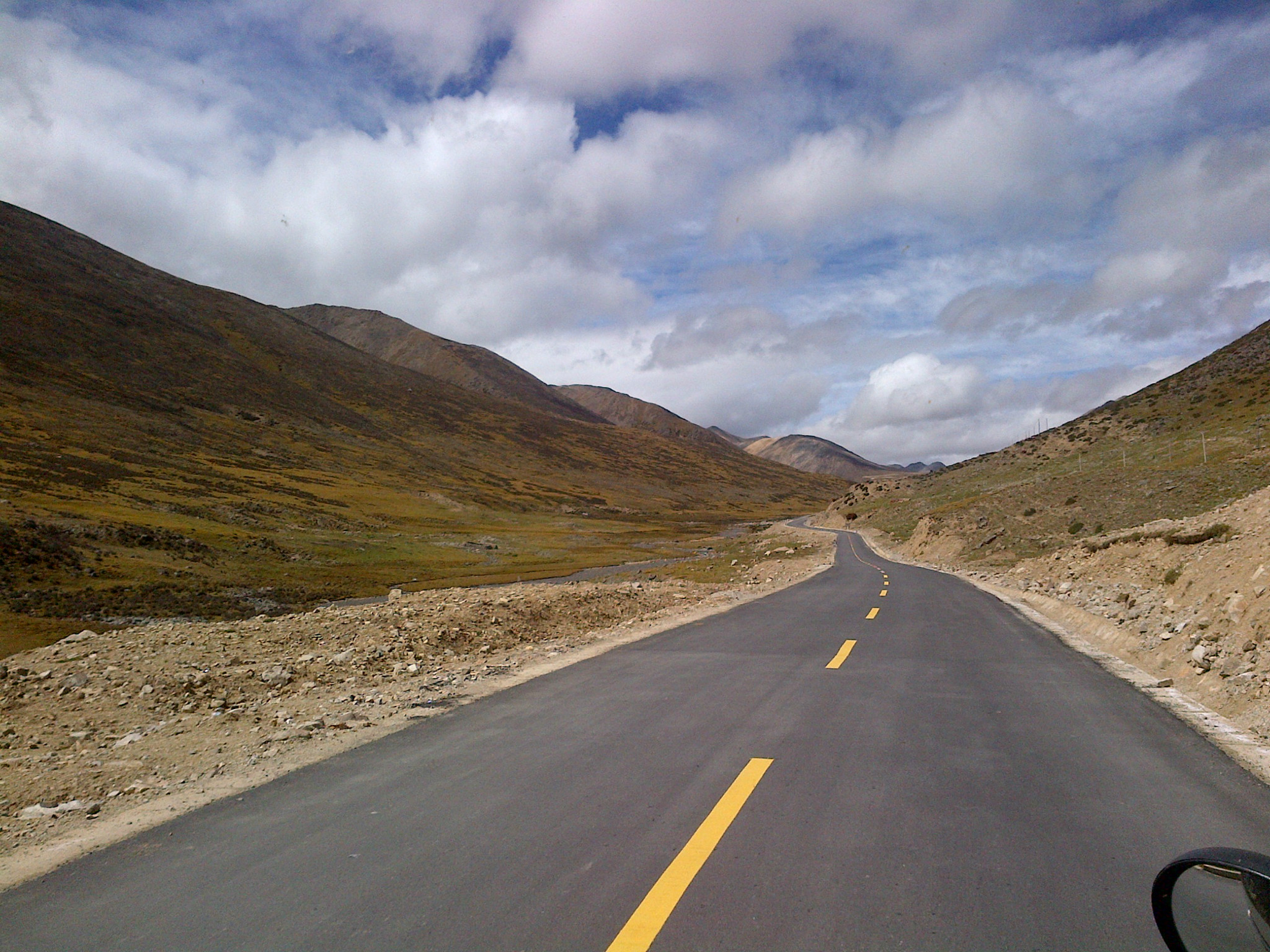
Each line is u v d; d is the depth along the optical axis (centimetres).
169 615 4334
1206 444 5547
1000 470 8806
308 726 757
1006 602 1906
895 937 317
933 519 5381
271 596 5178
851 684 873
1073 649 1141
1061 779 530
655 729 691
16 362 13725
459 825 466
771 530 11519
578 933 328
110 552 5641
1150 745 617
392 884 385
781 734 658
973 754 592
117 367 15950
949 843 419
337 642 1243
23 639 3466
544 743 655
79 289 19362
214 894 384
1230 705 738
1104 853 402
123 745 738
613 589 2061
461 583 5944
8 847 476
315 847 440
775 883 372
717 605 1952
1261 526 1195
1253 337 8381
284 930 341
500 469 19588
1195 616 1038
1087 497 4719
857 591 2333
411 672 1080
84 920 362
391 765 610
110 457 10512
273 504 10000
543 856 413
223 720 821
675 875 383
